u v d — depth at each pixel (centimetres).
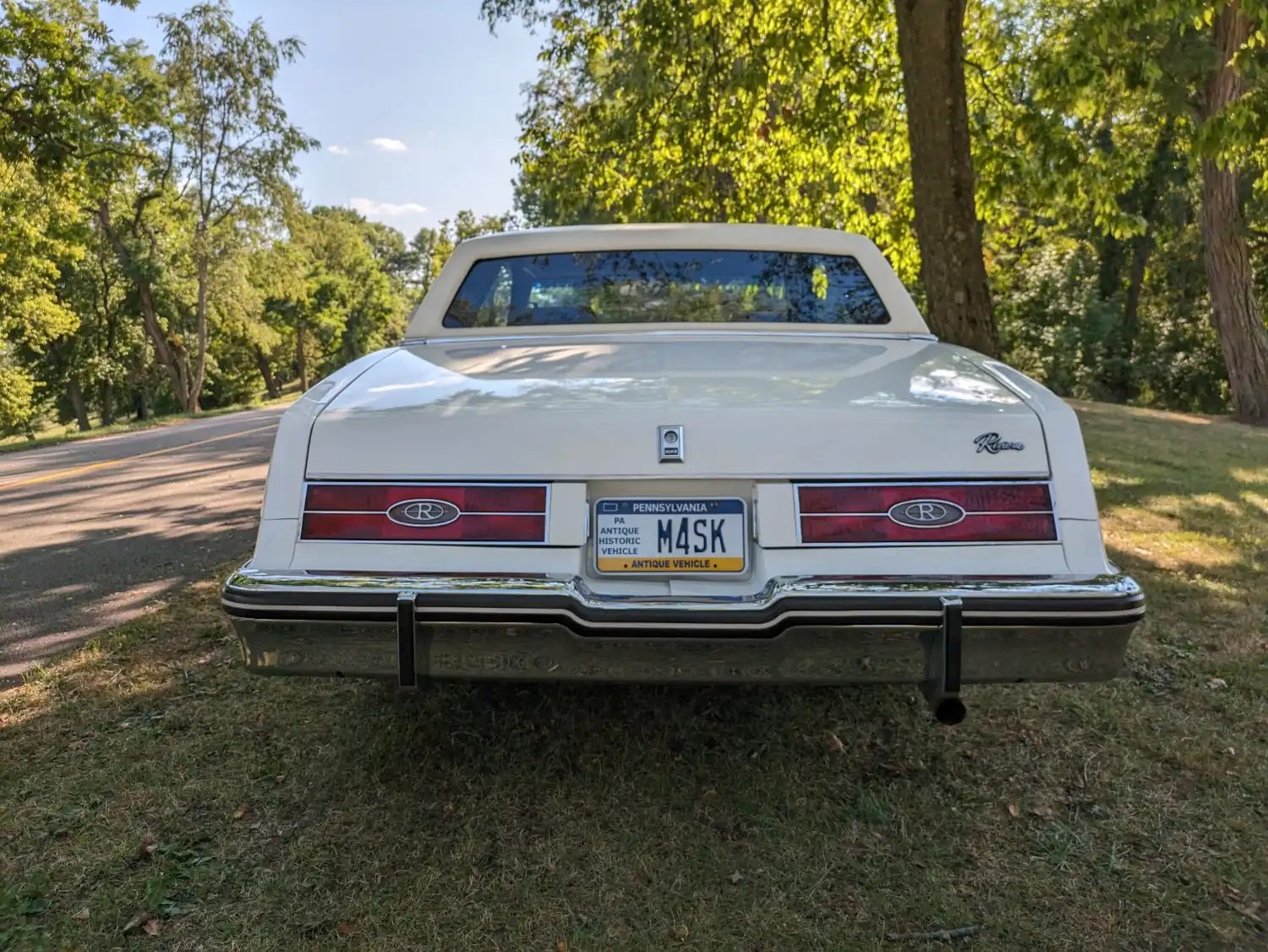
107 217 3500
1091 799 264
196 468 1090
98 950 203
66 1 1722
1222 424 1653
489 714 314
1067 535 219
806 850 241
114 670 356
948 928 212
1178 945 206
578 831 249
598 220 1733
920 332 333
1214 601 434
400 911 216
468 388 247
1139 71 805
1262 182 860
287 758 286
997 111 913
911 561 216
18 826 249
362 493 223
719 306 340
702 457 221
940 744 296
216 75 3086
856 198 1325
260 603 213
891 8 916
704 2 969
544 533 220
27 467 1197
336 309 6512
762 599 212
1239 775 275
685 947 205
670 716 312
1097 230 2969
